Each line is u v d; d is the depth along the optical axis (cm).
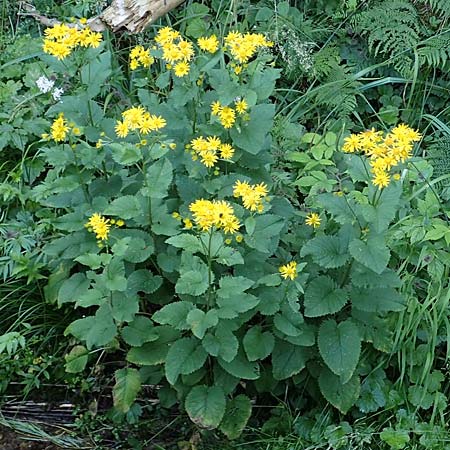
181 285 182
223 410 190
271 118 200
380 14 269
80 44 202
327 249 191
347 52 276
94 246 201
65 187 201
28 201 230
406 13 269
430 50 261
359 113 274
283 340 196
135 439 205
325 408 203
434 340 202
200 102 208
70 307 218
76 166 201
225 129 200
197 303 192
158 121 188
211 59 208
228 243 184
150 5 251
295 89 273
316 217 206
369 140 182
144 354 193
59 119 197
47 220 218
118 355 215
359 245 183
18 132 233
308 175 241
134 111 188
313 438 198
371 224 187
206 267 187
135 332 193
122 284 183
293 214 216
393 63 272
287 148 249
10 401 211
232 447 200
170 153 206
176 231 192
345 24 280
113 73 252
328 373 198
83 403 212
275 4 267
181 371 186
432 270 211
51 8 273
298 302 197
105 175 206
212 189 199
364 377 206
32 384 211
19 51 254
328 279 194
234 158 202
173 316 186
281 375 194
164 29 201
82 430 207
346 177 240
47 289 212
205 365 199
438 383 204
